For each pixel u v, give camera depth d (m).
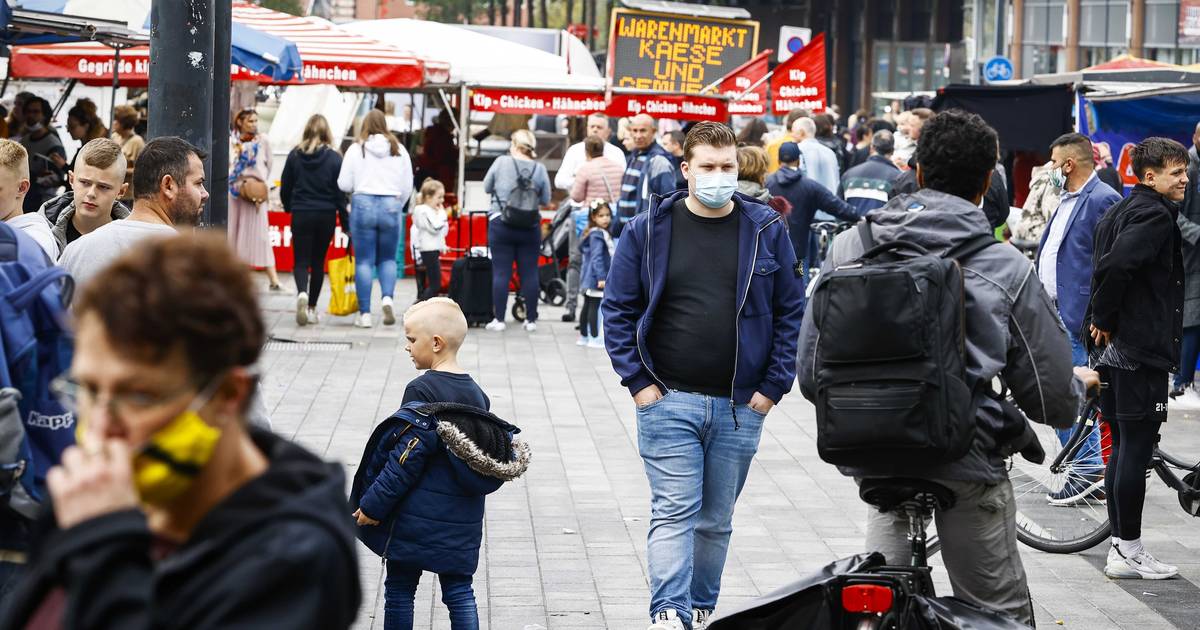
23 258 7.76
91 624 3.68
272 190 37.62
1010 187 33.44
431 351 10.40
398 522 10.10
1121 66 39.50
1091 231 17.80
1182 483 14.01
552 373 24.50
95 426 3.81
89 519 3.75
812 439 19.75
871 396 8.32
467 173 40.59
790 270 11.06
